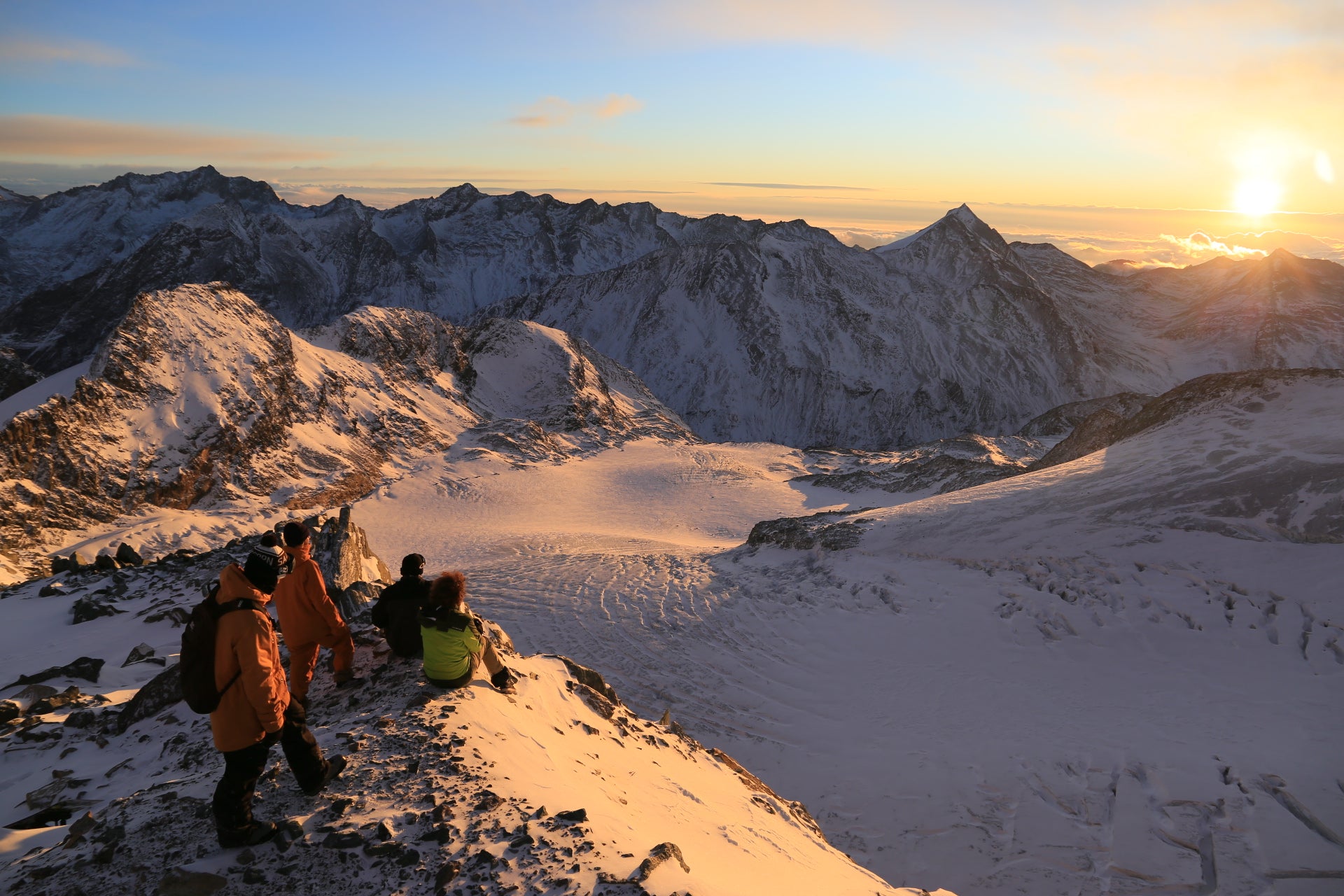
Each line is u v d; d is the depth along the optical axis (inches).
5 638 662.5
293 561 284.4
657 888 172.7
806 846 301.7
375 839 182.7
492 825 194.7
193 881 163.8
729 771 381.4
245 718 178.7
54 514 1953.7
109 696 406.6
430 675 279.9
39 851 198.8
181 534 2010.3
